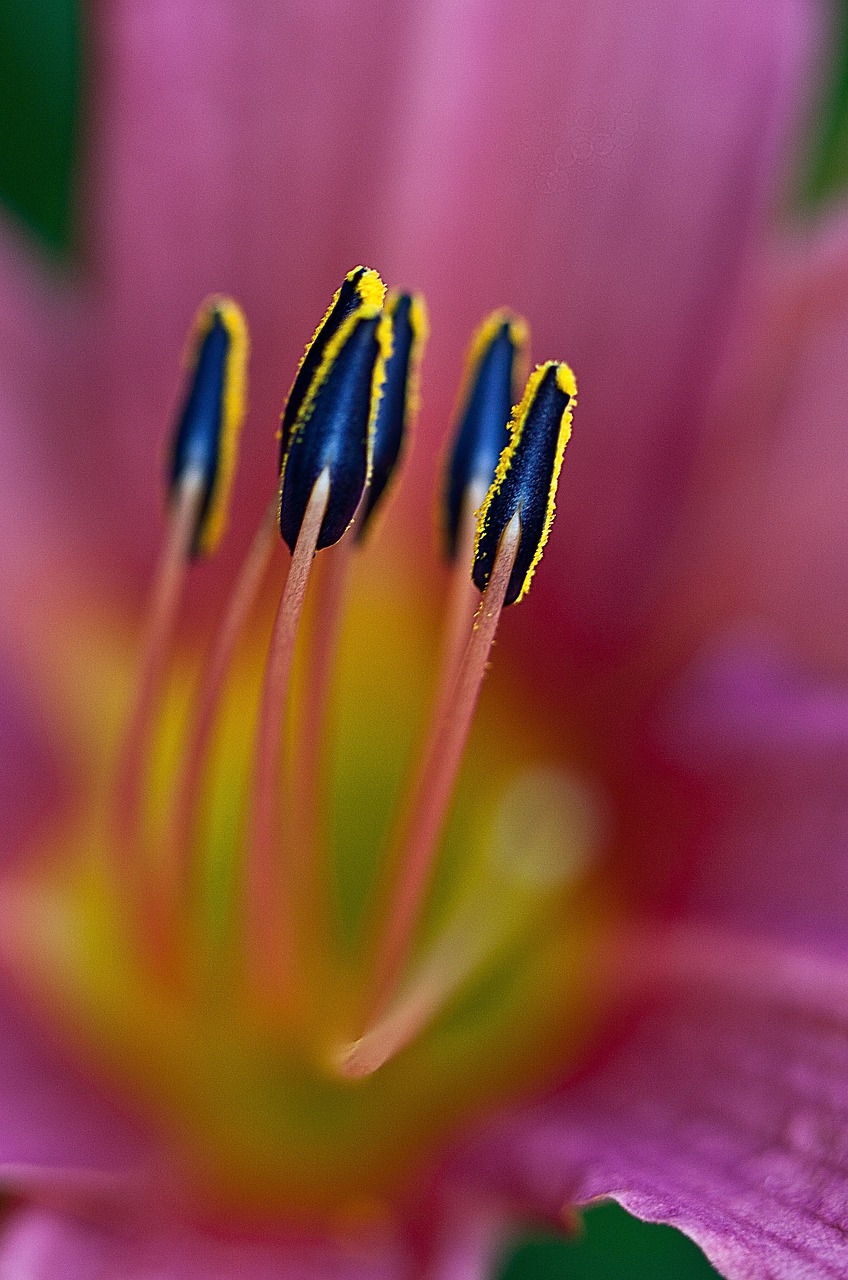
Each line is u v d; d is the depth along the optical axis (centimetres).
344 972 17
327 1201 16
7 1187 15
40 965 16
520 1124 15
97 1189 15
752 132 16
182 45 16
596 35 16
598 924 16
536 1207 15
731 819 16
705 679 16
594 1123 15
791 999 15
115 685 17
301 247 16
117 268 16
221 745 17
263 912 16
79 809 17
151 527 17
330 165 16
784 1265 14
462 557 15
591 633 17
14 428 17
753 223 16
